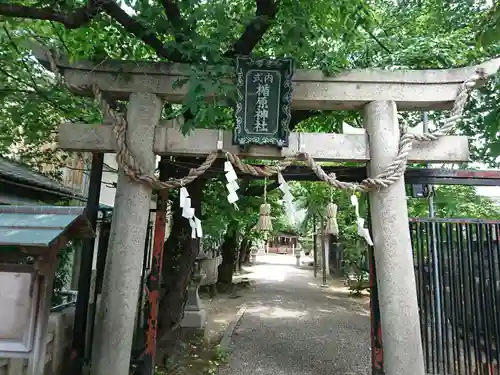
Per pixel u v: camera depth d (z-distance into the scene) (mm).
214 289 12570
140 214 3662
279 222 16375
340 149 3830
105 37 4602
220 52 3701
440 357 4254
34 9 3555
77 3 4312
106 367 3393
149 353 4348
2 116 5504
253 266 26453
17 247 2479
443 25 6301
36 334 2518
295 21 3834
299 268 25734
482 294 4312
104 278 3592
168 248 5695
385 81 3852
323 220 13594
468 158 3770
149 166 3742
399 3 6863
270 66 3684
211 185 6215
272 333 7723
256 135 3689
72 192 8023
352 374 5434
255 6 4598
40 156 7367
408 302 3523
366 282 12953
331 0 4082
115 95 3979
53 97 5254
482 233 4418
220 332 7645
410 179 4418
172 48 3770
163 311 5520
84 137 3791
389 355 3492
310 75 3871
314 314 9828
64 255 5059
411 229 4500
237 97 3684
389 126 3779
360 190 3713
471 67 3771
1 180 5473
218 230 6336
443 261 4430
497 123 3023
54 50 3797
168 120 4238
